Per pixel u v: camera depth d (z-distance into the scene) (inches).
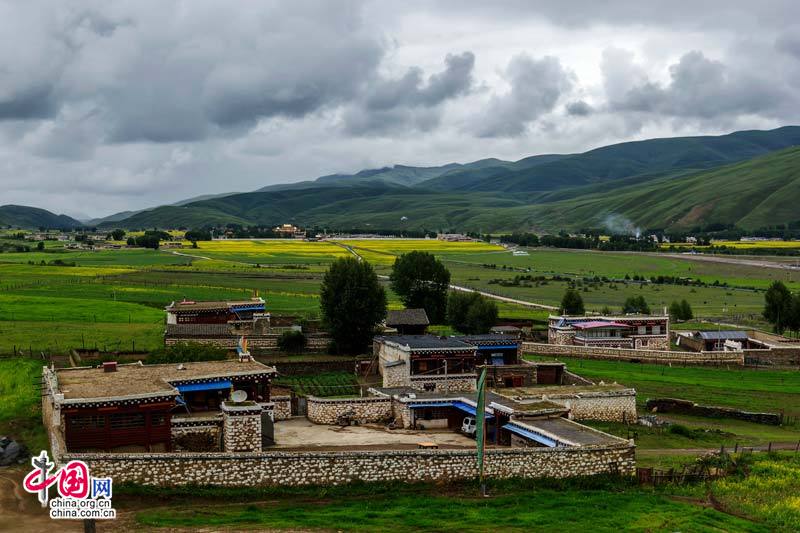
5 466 2010.3
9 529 1594.5
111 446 2054.6
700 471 2341.3
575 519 1831.9
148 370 2532.0
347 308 4377.5
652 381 4072.3
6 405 2559.1
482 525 1763.0
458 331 5423.2
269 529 1662.2
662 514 1902.1
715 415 3435.0
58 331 4217.5
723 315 7293.3
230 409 2118.6
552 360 4687.5
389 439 2568.9
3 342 3809.1
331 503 1891.0
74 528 1612.9
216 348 3491.6
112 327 4493.1
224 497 1877.5
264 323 4677.7
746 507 2054.6
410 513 1819.6
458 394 2982.3
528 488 2094.0
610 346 5152.6
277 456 1964.8
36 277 7677.2
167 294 6550.2
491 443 2578.7
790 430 3265.3
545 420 2554.1
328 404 2861.7
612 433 2898.6
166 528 1641.2
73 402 2000.5
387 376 3535.9
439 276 5910.4
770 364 4936.0
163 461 1883.6
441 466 2084.2
